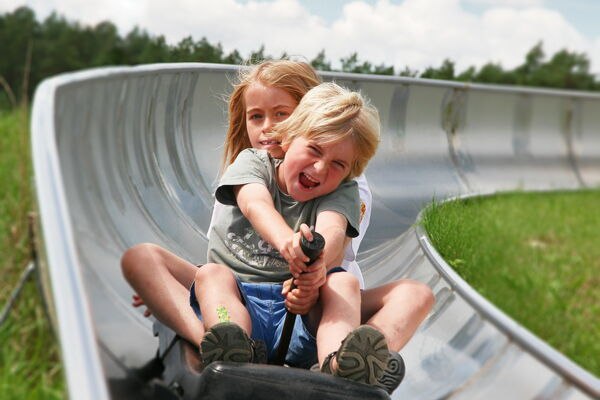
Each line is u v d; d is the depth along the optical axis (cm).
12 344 516
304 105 442
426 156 1290
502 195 1367
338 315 386
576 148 2016
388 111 1218
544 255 1077
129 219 534
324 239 389
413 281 437
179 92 792
